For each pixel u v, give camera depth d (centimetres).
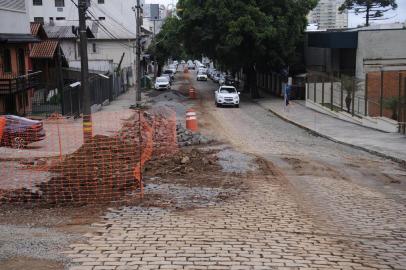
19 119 2031
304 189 1260
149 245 759
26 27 3544
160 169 1406
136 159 1423
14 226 859
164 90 6269
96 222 888
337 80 3938
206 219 923
